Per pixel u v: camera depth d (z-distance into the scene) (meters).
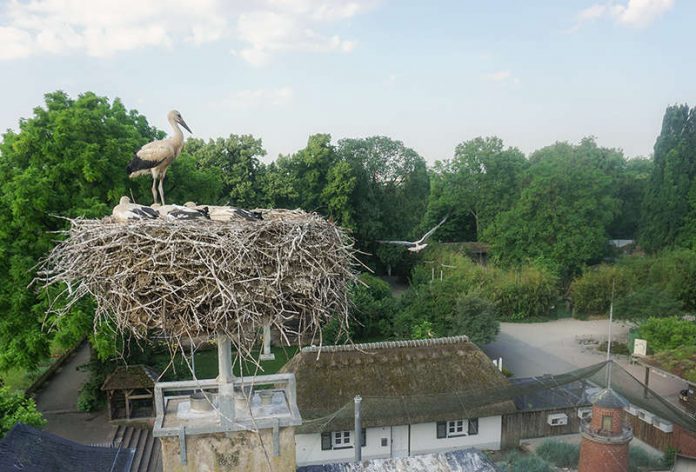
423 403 20.12
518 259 46.41
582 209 44.66
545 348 33.84
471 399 20.27
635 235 55.50
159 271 6.64
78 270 7.05
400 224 50.09
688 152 45.69
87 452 13.68
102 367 23.38
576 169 45.41
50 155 20.39
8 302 19.58
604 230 47.56
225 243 6.66
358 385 20.66
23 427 13.35
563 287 44.81
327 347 21.61
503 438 21.48
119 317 6.92
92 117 21.47
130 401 22.56
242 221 7.32
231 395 7.96
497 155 53.00
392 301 35.38
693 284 36.94
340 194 44.03
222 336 7.71
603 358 31.91
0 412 16.47
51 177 20.25
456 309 31.20
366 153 51.50
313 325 7.57
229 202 39.81
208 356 29.16
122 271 6.77
